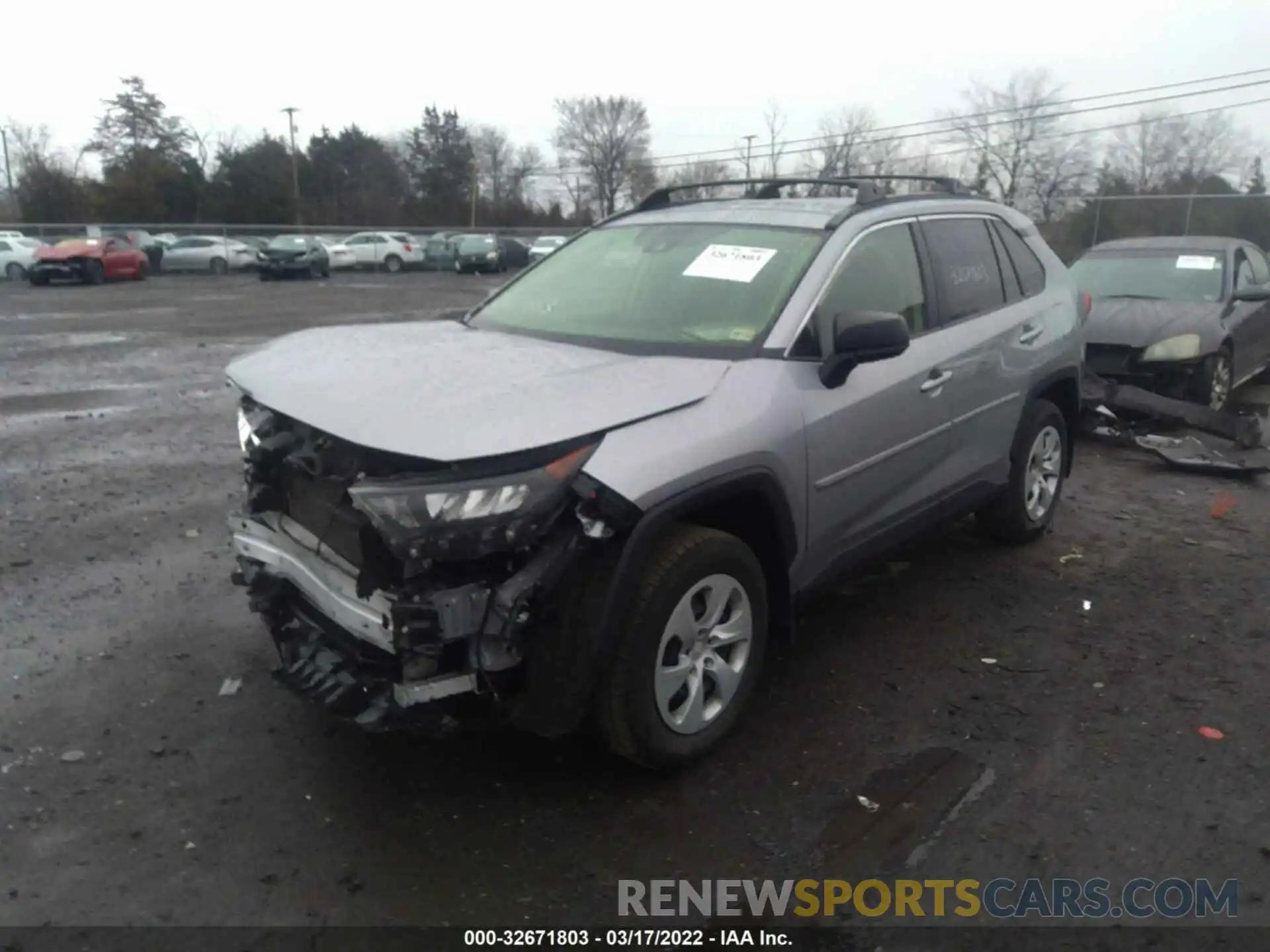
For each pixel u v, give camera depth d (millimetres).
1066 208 25688
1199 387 9102
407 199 85438
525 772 3680
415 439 3041
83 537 6078
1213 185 40625
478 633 3107
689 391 3549
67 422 9445
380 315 21719
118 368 13117
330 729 3943
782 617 4047
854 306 4305
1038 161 50281
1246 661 4547
